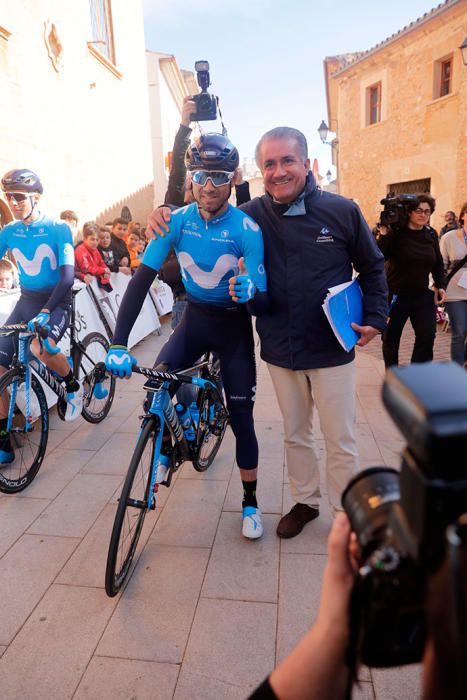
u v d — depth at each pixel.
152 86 16.91
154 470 2.25
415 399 0.36
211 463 3.20
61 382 3.41
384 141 14.73
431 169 13.10
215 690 1.65
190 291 2.38
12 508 2.75
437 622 0.34
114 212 10.62
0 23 6.14
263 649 1.80
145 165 13.07
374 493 0.53
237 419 2.43
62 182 8.03
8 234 3.25
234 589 2.10
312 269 2.16
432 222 13.33
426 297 4.11
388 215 3.93
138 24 12.59
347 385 2.25
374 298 2.25
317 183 2.22
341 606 0.56
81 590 2.12
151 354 6.18
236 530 2.51
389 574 0.41
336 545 0.58
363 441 3.43
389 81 14.03
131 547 2.21
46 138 7.44
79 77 8.71
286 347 2.26
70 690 1.67
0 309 3.66
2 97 6.25
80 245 5.57
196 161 2.05
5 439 3.08
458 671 0.31
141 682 1.69
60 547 2.42
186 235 2.22
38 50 7.17
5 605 2.05
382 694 1.62
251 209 2.29
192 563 2.27
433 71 12.55
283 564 2.25
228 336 2.43
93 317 5.25
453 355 4.44
